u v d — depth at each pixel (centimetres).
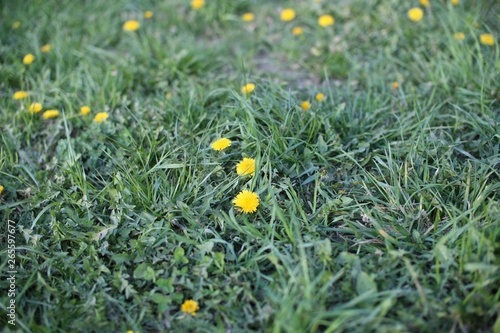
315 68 342
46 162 261
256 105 266
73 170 231
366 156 237
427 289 169
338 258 187
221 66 350
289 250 192
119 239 206
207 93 294
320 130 255
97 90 303
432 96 271
